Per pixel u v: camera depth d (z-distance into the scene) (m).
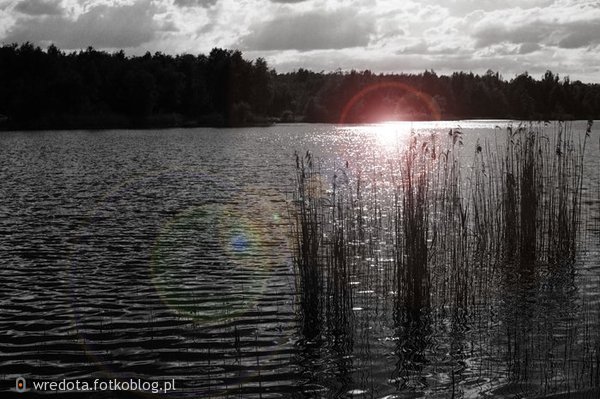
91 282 17.33
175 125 146.50
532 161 19.25
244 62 161.88
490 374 11.54
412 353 12.50
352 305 15.12
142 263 19.33
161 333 13.59
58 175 43.69
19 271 18.44
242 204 30.62
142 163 53.72
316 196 31.42
